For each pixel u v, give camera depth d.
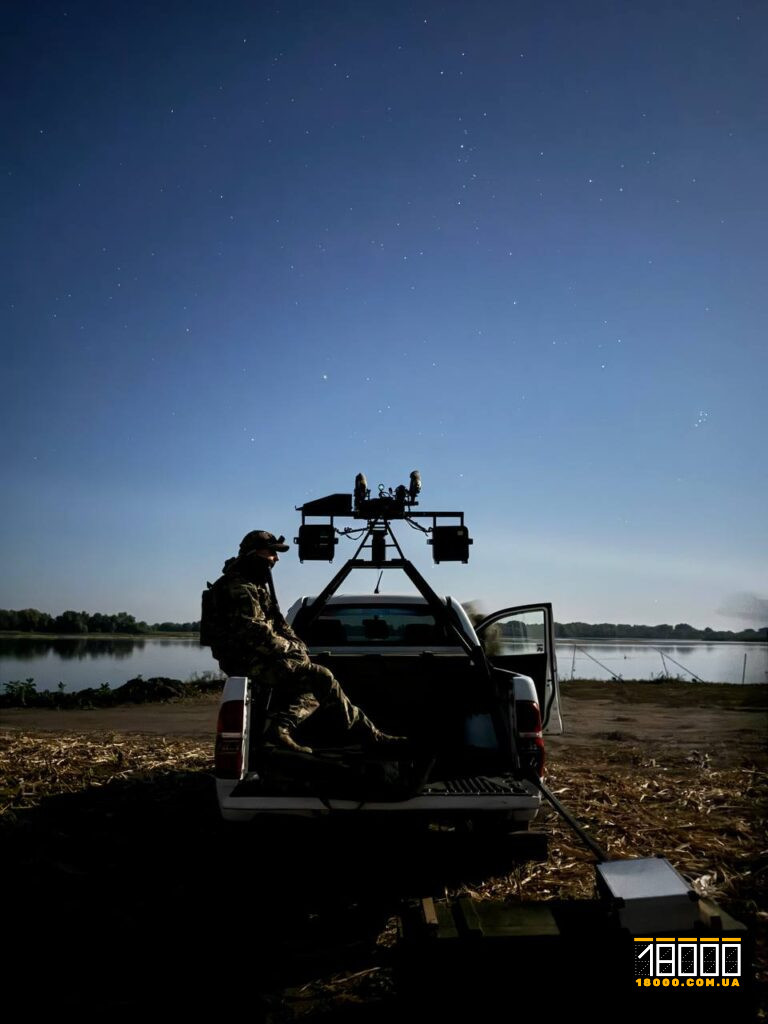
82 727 9.63
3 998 2.76
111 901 3.73
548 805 5.45
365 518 5.28
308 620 5.15
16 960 3.08
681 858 4.32
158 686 13.46
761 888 3.83
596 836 4.71
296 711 4.27
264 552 4.46
